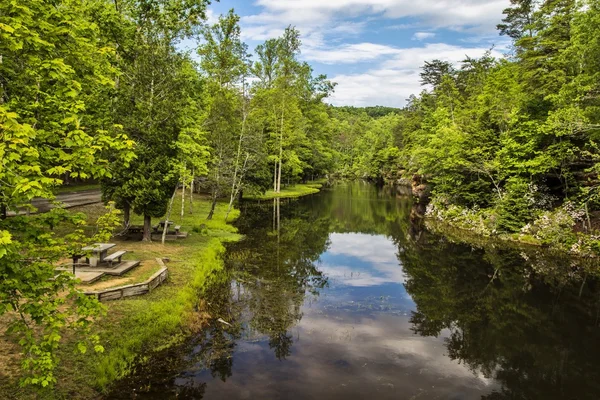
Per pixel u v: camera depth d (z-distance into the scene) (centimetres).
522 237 2331
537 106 2453
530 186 2436
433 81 5778
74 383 661
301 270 1641
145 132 1465
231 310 1132
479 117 3011
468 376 851
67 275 493
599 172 1941
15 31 478
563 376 874
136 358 796
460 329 1119
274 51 4819
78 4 716
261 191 3462
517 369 898
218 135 2480
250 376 789
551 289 1500
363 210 3841
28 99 558
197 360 836
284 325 1062
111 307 938
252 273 1526
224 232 2286
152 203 1589
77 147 505
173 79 1558
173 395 703
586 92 1964
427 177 4019
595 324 1177
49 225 499
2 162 392
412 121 5966
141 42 1565
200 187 3644
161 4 1889
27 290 451
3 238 366
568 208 2228
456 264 1859
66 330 790
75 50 604
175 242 1748
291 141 4794
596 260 1875
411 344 999
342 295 1362
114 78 1529
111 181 1532
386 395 751
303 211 3603
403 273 1694
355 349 947
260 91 4138
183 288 1146
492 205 2825
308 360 874
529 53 2716
